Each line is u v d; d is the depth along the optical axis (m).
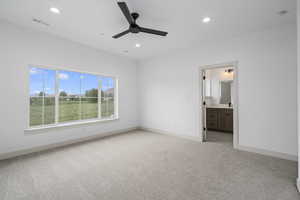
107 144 3.48
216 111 4.88
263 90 2.86
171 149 3.15
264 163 2.47
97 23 2.68
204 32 3.00
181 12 2.30
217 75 5.39
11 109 2.72
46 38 3.13
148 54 4.50
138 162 2.53
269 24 2.66
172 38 3.30
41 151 3.02
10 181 1.94
